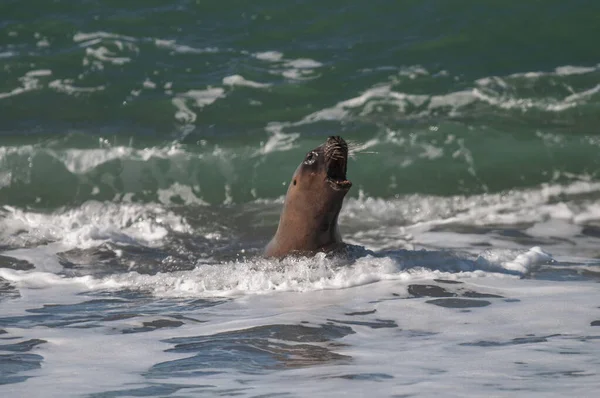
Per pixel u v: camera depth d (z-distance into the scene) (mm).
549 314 24625
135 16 63281
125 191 46844
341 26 61750
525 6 61938
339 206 31953
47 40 60719
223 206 45750
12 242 39625
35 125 51656
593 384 16719
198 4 64438
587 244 37562
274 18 62875
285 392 16719
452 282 29438
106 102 54125
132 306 27938
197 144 49875
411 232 40750
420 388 16703
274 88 55156
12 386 17938
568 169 46781
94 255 37219
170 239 40125
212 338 22766
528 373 17922
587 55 57094
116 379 18438
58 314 26969
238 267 32594
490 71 55875
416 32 60531
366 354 20469
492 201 44625
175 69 57500
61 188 47062
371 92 54219
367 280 29859
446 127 50000
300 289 29219
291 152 49062
